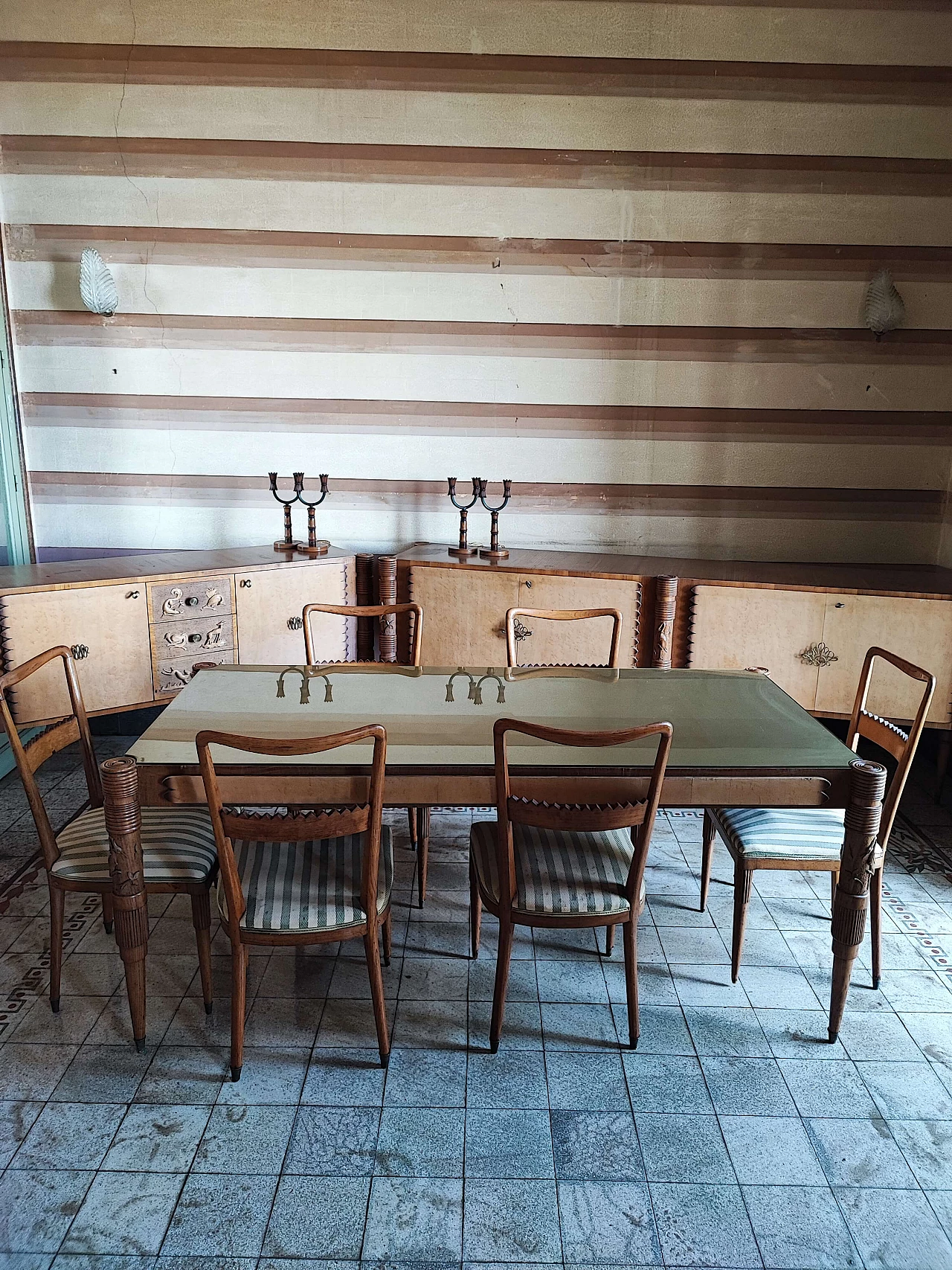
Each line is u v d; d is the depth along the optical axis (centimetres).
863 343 381
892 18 354
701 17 359
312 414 399
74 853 217
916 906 282
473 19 362
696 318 384
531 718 233
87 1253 162
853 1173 181
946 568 388
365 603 397
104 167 376
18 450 398
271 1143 186
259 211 380
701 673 278
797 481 394
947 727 343
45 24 364
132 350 392
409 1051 213
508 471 403
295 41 365
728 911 277
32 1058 210
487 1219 169
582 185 375
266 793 199
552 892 206
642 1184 177
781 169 369
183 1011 226
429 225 381
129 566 362
